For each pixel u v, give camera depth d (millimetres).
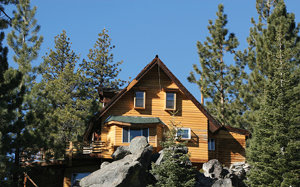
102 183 28766
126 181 28359
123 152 33531
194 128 38656
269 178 30250
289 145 30688
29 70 33406
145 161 31188
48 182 35156
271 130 32281
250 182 31266
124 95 38438
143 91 38688
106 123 36969
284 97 33000
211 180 32250
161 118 38344
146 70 38656
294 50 39188
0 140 28734
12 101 30156
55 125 33875
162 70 39656
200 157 37969
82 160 35688
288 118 31859
